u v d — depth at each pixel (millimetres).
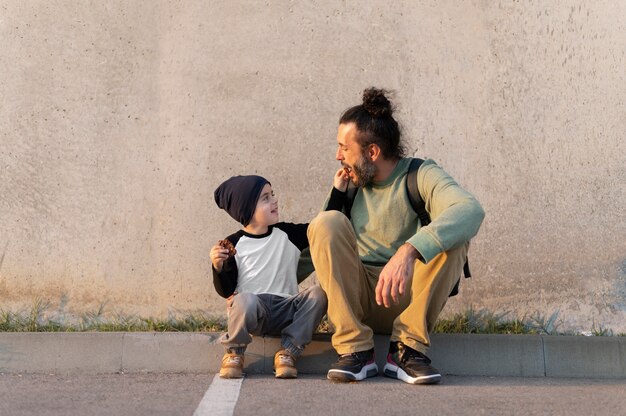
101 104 4672
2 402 3201
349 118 3719
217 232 4578
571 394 3453
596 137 4598
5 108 4680
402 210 3725
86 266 4559
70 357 3953
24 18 4723
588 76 4641
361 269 3699
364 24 4707
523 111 4637
